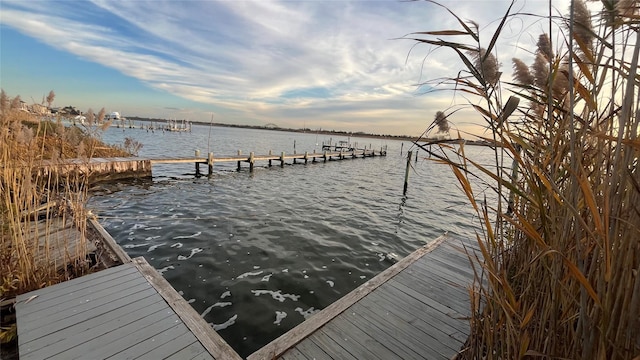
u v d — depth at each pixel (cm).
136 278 302
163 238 559
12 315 251
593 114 94
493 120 105
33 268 292
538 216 126
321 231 665
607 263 79
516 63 120
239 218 721
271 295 384
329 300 382
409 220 824
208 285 399
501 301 122
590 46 93
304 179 1425
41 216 463
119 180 1103
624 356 81
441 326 255
